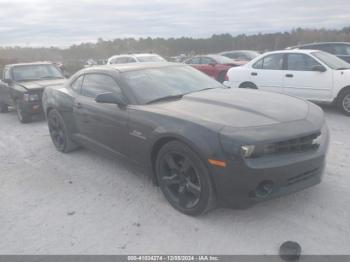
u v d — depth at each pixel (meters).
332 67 8.05
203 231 3.43
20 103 9.14
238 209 3.39
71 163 5.65
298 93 8.50
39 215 3.99
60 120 5.94
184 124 3.54
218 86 5.07
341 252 3.00
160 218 3.73
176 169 3.74
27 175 5.28
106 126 4.66
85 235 3.52
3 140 7.57
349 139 6.06
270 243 3.18
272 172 3.18
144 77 4.74
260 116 3.56
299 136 3.34
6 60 29.05
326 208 3.69
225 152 3.20
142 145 4.07
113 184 4.71
